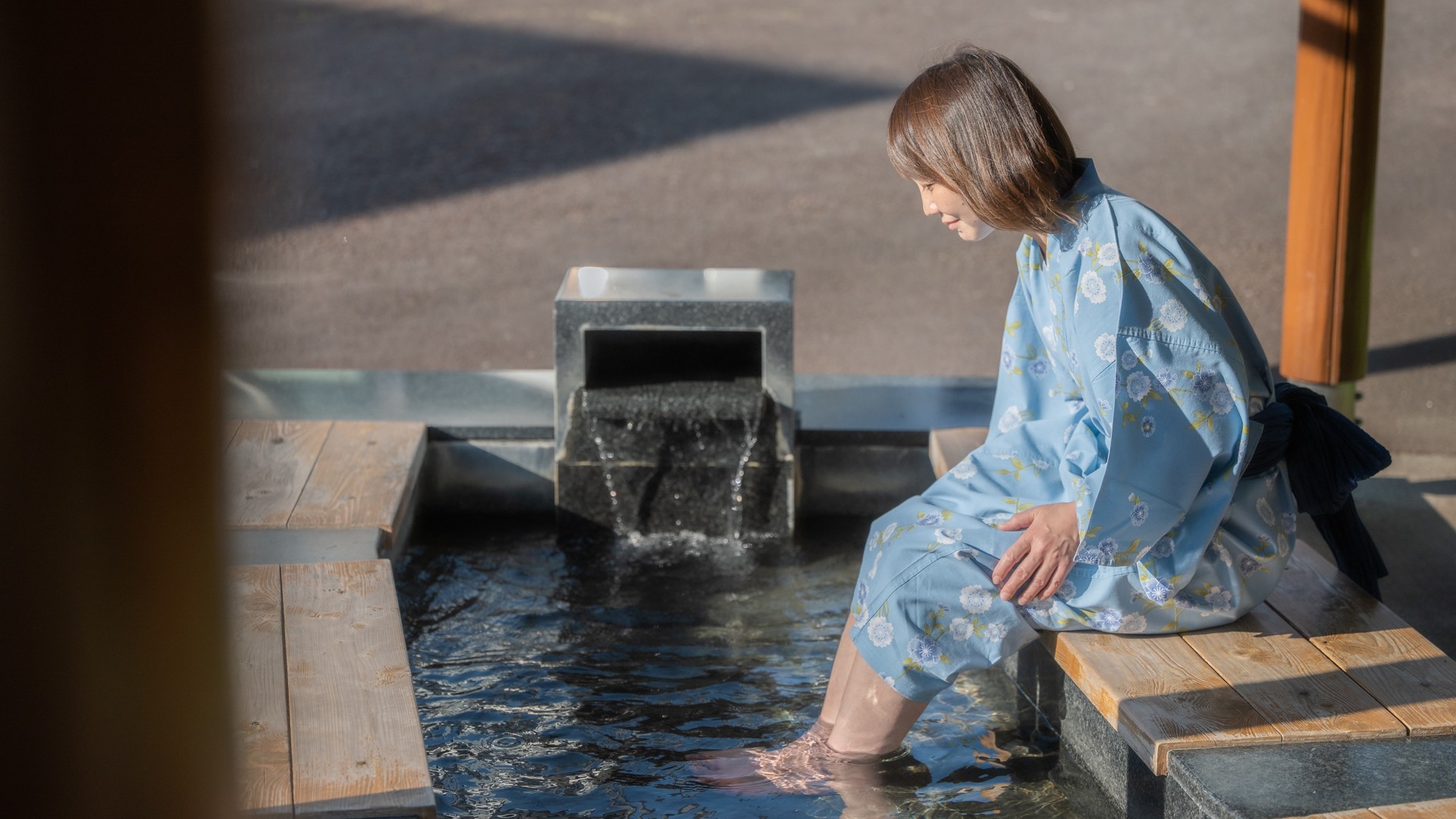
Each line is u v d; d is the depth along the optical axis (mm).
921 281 6727
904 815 2264
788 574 3494
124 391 429
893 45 12039
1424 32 11359
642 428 3703
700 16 13273
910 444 3855
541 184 8539
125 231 414
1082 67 11078
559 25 13031
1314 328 4172
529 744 2527
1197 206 7617
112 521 440
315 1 14102
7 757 442
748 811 2250
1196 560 2270
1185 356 2150
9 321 407
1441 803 1874
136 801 476
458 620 3170
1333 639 2377
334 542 3004
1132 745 2105
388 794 1852
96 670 453
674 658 2959
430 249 7316
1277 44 11641
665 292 3715
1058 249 2236
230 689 499
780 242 7363
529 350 5758
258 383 4164
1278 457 2352
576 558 3605
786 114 10102
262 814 1788
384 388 4145
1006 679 2939
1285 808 1867
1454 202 7363
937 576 2277
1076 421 2412
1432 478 3994
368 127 9828
